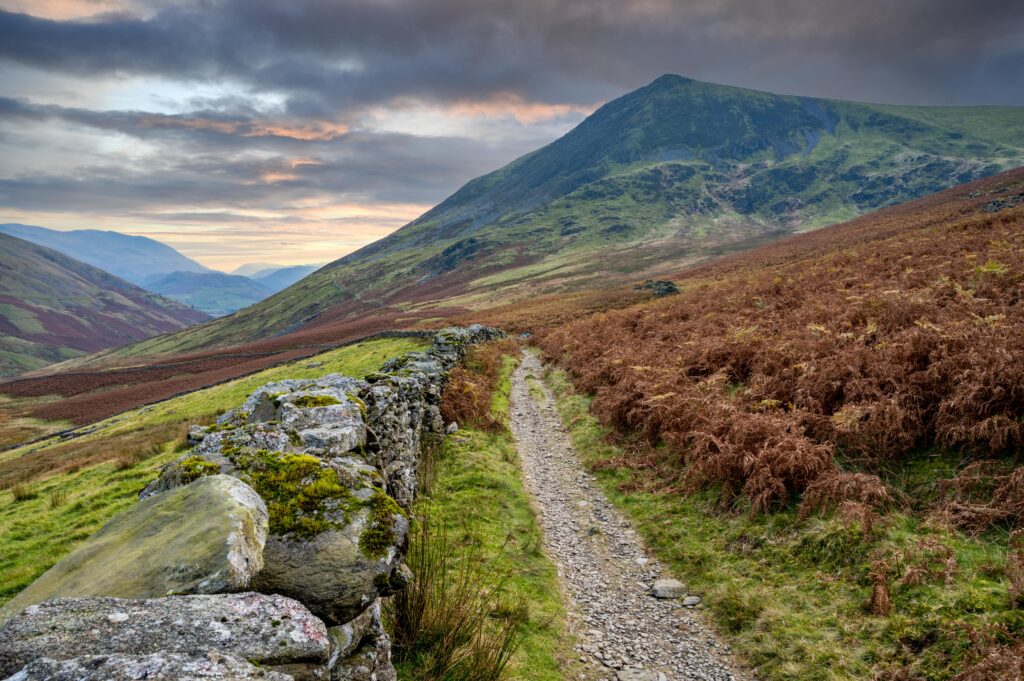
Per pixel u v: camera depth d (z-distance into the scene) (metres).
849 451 10.28
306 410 8.51
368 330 103.00
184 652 3.11
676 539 10.42
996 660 5.61
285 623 3.68
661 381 16.44
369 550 5.09
